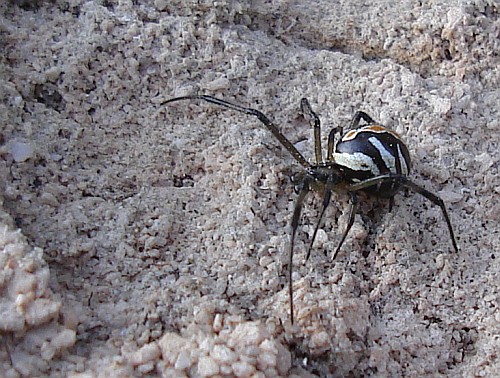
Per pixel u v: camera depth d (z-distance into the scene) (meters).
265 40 0.10
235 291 0.08
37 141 0.09
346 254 0.09
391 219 0.09
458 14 0.10
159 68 0.10
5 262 0.08
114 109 0.09
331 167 0.09
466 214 0.09
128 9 0.10
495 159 0.09
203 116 0.09
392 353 0.08
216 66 0.10
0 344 0.07
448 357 0.08
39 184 0.09
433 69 0.10
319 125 0.09
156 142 0.09
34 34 0.09
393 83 0.10
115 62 0.09
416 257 0.09
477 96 0.10
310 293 0.08
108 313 0.08
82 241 0.08
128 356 0.08
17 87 0.09
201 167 0.09
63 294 0.08
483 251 0.09
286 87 0.10
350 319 0.08
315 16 0.11
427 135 0.10
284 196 0.09
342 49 0.11
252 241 0.09
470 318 0.09
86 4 0.10
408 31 0.10
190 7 0.10
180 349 0.08
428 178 0.09
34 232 0.08
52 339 0.07
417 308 0.09
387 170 0.09
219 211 0.09
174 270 0.08
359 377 0.08
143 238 0.08
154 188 0.09
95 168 0.09
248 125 0.09
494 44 0.10
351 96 0.10
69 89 0.09
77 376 0.07
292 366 0.08
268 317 0.08
